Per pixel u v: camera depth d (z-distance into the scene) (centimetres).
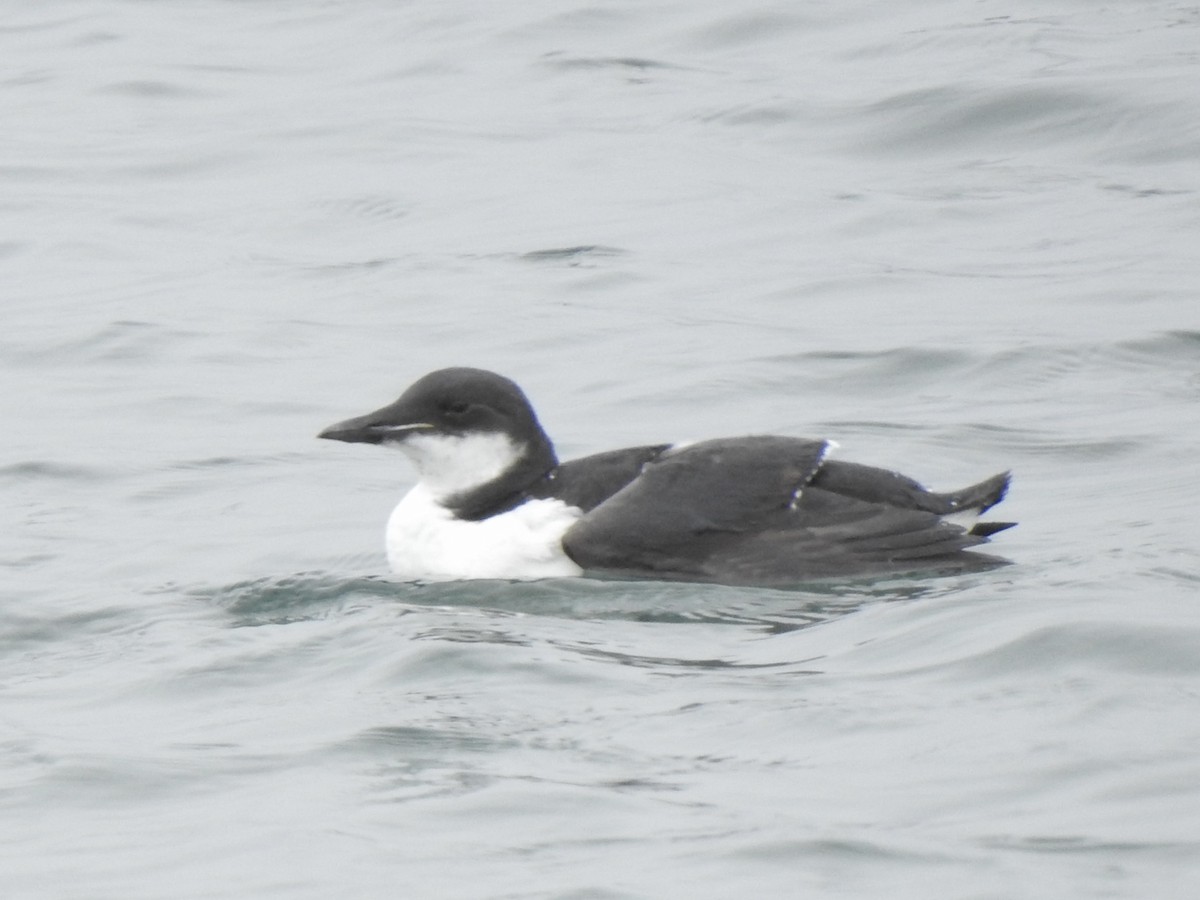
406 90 2655
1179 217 2056
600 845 855
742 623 1129
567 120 2498
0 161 2438
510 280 1991
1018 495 1403
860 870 823
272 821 895
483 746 966
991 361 1702
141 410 1688
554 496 1248
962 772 906
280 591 1244
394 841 868
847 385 1684
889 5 2805
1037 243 2016
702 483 1212
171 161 2430
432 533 1252
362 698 1038
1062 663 1023
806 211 2145
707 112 2486
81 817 916
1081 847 830
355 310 1928
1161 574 1162
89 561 1339
